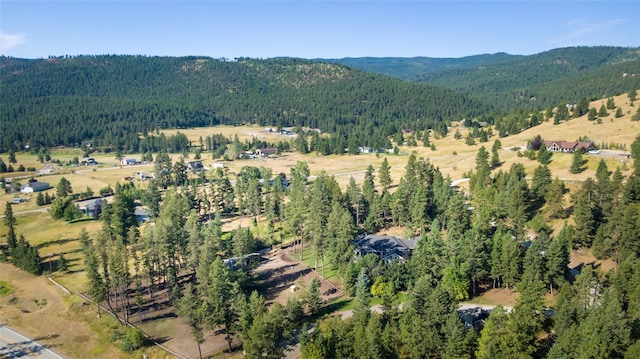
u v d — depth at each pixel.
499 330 67.56
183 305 83.06
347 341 67.31
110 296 104.00
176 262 122.81
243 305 83.25
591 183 116.38
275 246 136.75
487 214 111.00
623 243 93.44
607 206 110.25
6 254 128.25
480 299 91.94
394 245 116.12
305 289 99.44
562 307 70.06
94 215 171.25
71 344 86.38
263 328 71.44
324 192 142.62
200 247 101.31
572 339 64.19
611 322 64.00
